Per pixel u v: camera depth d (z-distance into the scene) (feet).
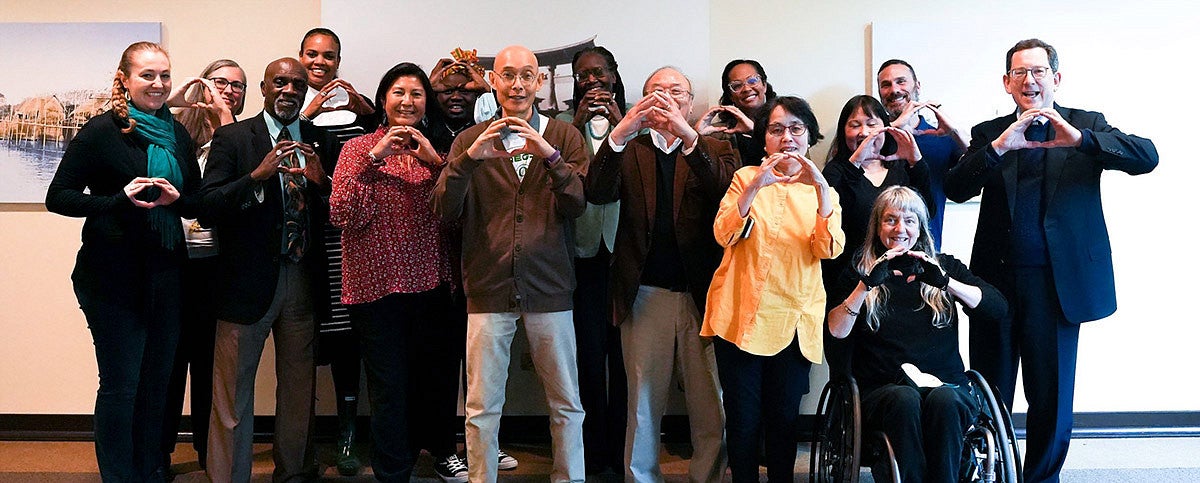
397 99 11.27
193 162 11.41
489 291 11.07
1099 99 14.01
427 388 12.46
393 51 13.92
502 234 11.07
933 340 10.65
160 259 10.99
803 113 11.04
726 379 11.02
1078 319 11.41
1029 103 11.60
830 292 11.50
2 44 13.92
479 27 13.92
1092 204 11.61
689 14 13.94
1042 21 13.97
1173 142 14.06
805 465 13.03
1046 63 11.46
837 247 10.55
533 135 10.38
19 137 13.97
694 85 13.94
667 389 11.62
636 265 11.23
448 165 10.62
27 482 12.35
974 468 10.17
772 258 10.71
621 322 11.32
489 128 10.39
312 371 12.05
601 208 12.14
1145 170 11.51
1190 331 14.25
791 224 10.81
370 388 11.46
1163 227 14.15
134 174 10.66
